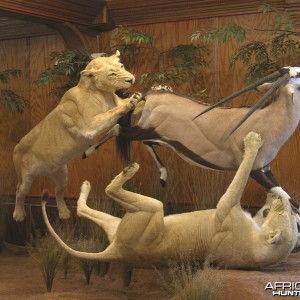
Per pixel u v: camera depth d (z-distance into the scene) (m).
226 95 5.51
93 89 4.03
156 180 5.66
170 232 3.77
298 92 3.81
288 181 5.29
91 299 4.04
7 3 4.94
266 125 3.84
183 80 5.50
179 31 5.68
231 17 5.45
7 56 6.56
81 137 4.04
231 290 3.34
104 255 3.94
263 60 5.23
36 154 4.27
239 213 3.64
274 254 3.59
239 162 3.90
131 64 5.90
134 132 4.25
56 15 5.42
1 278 4.67
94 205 5.25
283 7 5.14
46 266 4.24
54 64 5.93
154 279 4.45
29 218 6.47
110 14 5.89
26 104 6.27
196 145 4.03
